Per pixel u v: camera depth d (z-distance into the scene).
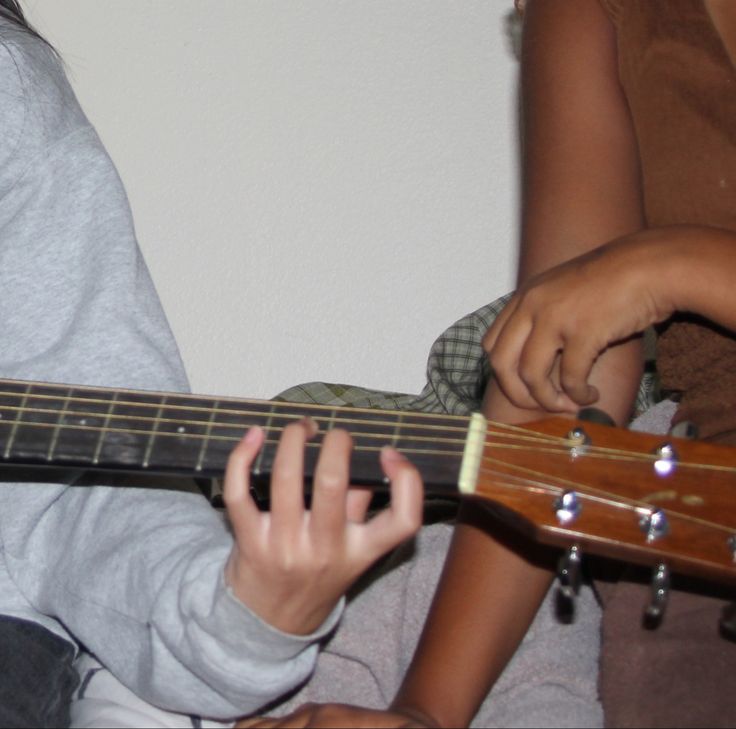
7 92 1.53
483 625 1.25
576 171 1.42
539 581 1.27
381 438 1.16
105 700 1.31
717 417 1.36
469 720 1.22
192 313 2.37
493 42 2.41
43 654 1.39
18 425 1.25
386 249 2.39
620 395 1.28
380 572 1.45
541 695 1.27
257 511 1.09
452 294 2.39
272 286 2.38
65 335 1.44
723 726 1.17
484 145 2.40
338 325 2.38
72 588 1.33
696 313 1.24
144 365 1.41
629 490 1.13
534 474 1.14
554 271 1.26
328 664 1.38
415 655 1.26
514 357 1.24
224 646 1.14
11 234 1.50
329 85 2.40
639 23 1.44
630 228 1.39
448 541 1.47
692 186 1.40
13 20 1.63
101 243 1.49
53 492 1.39
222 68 2.40
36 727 1.33
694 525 1.11
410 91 2.40
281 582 1.09
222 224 2.38
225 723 1.29
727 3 1.39
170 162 2.39
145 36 2.39
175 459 1.22
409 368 2.37
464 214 2.39
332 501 1.06
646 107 1.43
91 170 1.53
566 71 1.48
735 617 1.16
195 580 1.17
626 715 1.21
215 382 2.37
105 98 2.39
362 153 2.39
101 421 1.25
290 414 1.21
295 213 2.39
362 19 2.41
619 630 1.27
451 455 1.15
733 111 1.38
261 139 2.39
